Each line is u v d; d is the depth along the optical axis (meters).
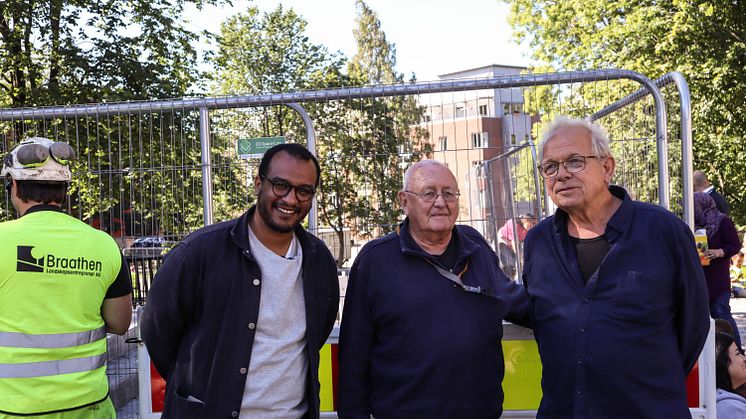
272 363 2.57
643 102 5.30
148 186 5.55
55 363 2.89
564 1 21.23
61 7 14.52
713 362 2.99
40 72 15.32
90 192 5.52
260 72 27.08
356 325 2.90
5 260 2.80
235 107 5.23
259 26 27.31
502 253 7.88
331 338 3.16
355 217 5.21
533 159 7.18
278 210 2.52
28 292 2.84
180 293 2.56
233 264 2.56
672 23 16.53
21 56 14.68
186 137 5.52
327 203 5.26
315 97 5.14
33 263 2.85
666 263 2.58
